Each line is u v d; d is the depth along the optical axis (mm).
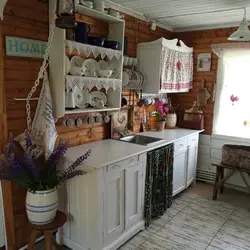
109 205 2168
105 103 2771
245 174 3621
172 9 2906
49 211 1949
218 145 3838
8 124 2041
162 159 2789
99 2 2383
